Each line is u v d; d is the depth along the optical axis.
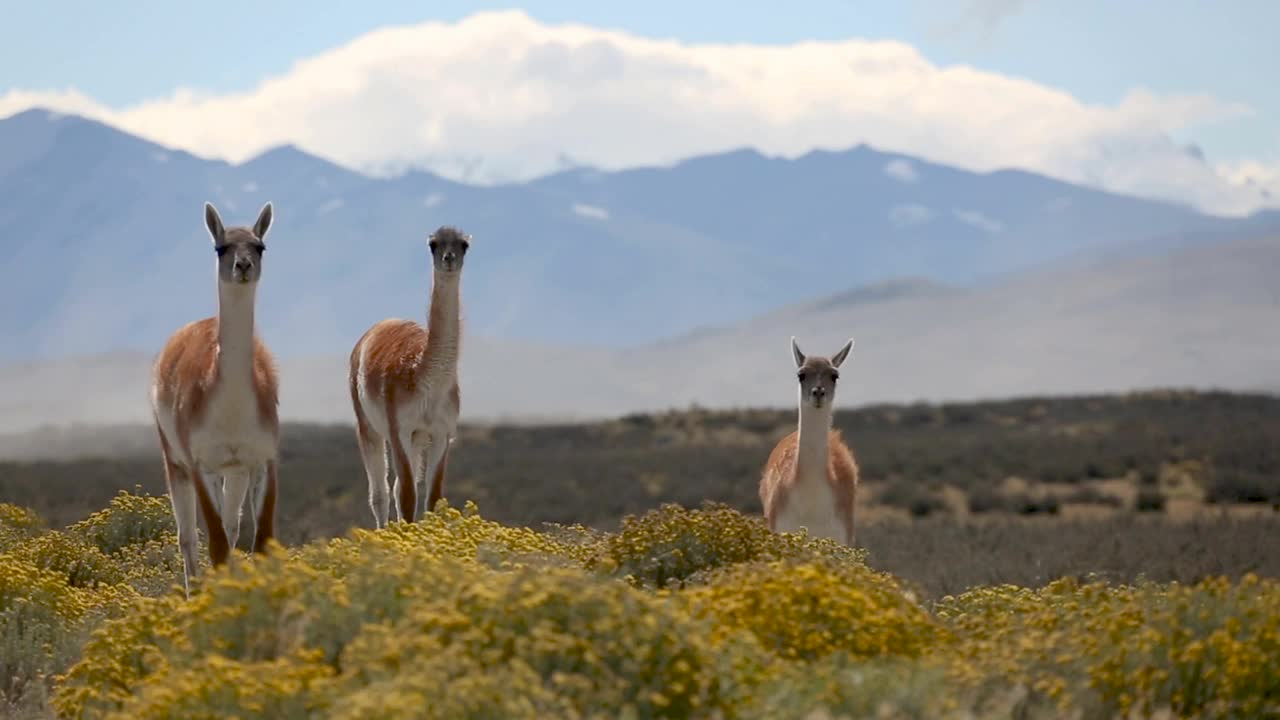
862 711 28.61
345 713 26.05
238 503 52.22
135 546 66.44
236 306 49.88
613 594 30.53
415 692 26.23
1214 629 33.91
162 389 52.53
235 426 50.12
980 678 30.67
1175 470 185.50
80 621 46.72
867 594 36.16
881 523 136.75
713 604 34.25
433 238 62.19
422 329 66.00
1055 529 124.94
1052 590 43.78
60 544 60.66
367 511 128.12
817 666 30.45
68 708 35.78
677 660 28.95
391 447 63.34
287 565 35.06
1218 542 106.81
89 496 153.38
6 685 42.41
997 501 160.75
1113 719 31.42
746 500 168.25
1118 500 162.00
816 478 60.12
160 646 35.78
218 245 50.12
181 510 53.28
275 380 52.41
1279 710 31.17
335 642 32.12
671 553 45.66
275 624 33.00
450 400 62.97
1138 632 33.72
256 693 28.44
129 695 35.41
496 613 29.97
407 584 33.50
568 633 29.44
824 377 60.12
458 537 46.31
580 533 56.06
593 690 27.89
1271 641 32.31
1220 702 31.58
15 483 170.88
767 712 27.69
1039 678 32.00
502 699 26.17
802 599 34.44
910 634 34.62
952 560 97.56
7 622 46.00
